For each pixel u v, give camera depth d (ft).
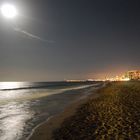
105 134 33.91
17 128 46.34
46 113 68.44
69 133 38.32
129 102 69.67
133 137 30.96
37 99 124.36
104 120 44.73
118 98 87.40
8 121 54.80
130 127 36.65
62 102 104.06
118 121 42.22
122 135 32.37
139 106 58.70
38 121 54.39
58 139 35.47
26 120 56.08
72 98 126.21
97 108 64.69
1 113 69.36
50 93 183.42
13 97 143.84
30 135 39.99
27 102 107.04
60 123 49.98
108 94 120.16
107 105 68.69
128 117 45.14
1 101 114.11
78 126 42.93
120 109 56.59
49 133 40.57
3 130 44.62
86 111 62.80
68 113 65.72
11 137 39.06
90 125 41.91
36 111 73.56
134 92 113.50
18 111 73.97
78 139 33.40
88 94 152.76
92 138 32.68
